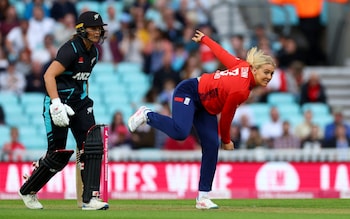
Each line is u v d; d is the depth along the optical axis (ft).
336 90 223.92
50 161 101.65
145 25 215.92
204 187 104.53
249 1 232.73
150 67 211.41
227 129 103.30
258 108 202.49
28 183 103.40
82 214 95.14
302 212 101.50
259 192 155.02
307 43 235.81
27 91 201.98
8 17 208.44
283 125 186.39
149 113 102.32
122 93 207.00
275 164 155.63
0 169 152.56
